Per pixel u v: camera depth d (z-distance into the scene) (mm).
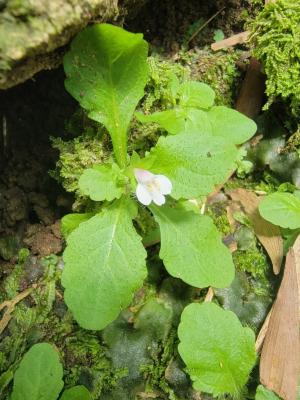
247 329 78
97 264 77
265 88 102
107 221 80
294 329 81
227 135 89
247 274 92
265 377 78
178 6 103
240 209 97
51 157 98
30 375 76
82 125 96
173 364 82
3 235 97
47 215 98
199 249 80
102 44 76
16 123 96
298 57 92
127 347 84
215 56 107
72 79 78
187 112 90
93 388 81
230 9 106
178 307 87
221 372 76
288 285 85
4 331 87
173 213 83
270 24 95
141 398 82
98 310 75
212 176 77
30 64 68
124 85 82
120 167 86
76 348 84
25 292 90
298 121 100
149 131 95
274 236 92
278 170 100
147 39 106
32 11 62
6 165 97
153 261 92
